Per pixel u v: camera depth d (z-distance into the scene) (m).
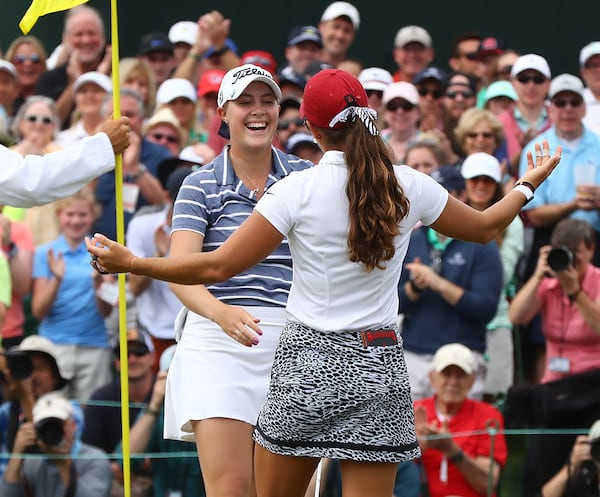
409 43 35.81
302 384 14.16
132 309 27.16
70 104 33.62
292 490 14.72
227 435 16.59
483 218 14.88
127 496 16.70
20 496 23.39
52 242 28.03
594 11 36.84
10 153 16.25
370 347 14.23
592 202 28.75
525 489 23.55
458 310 26.06
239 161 17.23
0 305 26.45
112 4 16.81
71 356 27.22
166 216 27.45
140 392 25.95
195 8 37.50
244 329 15.64
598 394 24.73
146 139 30.95
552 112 30.06
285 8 37.81
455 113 32.75
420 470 23.16
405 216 14.34
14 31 36.66
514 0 37.16
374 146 14.21
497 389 27.05
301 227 14.18
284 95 31.30
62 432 23.38
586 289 26.27
